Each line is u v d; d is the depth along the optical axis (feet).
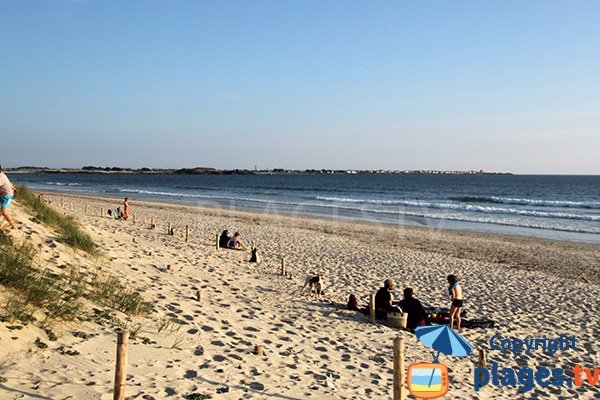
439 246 87.40
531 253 82.17
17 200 47.14
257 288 46.68
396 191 297.94
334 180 541.75
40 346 21.17
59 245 37.81
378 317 40.93
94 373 20.30
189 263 51.75
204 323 31.55
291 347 30.76
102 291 30.48
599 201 222.28
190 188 315.99
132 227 83.66
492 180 544.21
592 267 71.46
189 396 20.26
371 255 73.67
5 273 25.29
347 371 28.17
